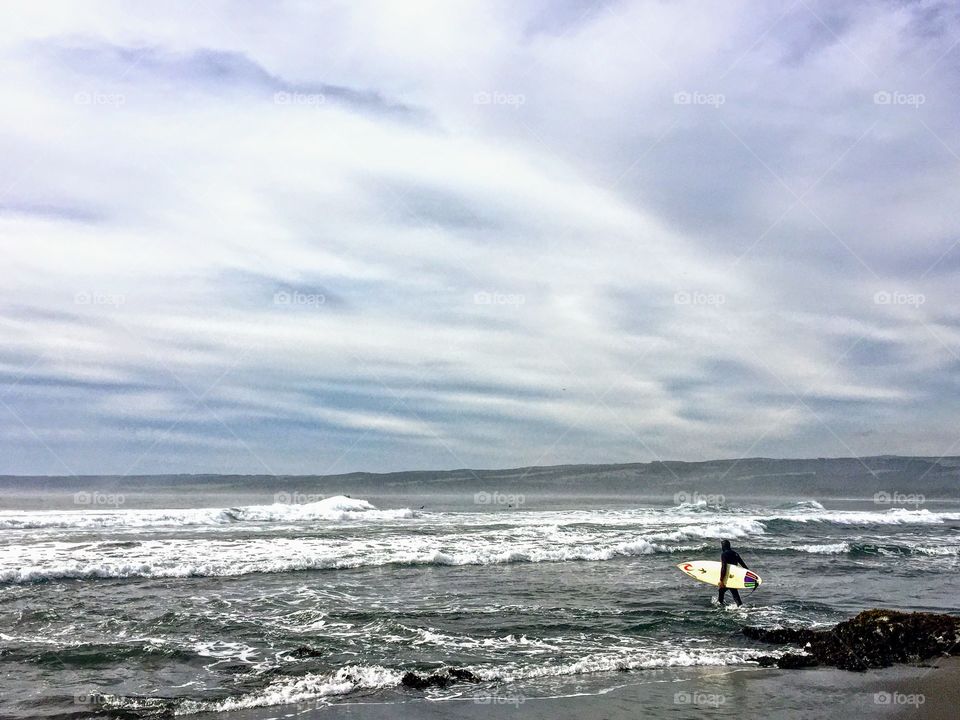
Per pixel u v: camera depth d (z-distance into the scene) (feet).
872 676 34.68
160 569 58.23
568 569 65.62
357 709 29.12
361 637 40.01
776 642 40.93
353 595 51.34
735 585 50.37
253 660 35.45
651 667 35.86
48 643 37.81
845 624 40.86
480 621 44.29
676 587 57.06
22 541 72.49
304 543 74.13
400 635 40.63
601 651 38.42
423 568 63.93
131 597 49.32
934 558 77.10
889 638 38.63
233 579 56.80
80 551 65.46
